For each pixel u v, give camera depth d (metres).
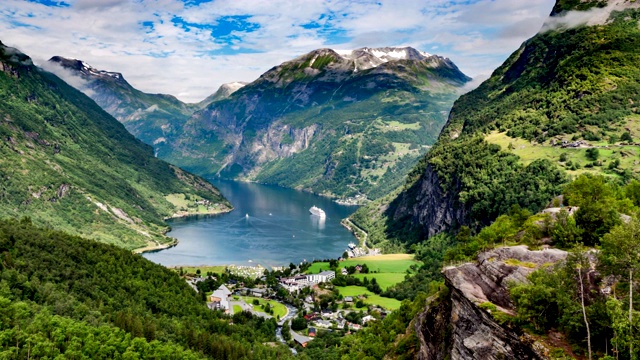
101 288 190.75
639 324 60.81
